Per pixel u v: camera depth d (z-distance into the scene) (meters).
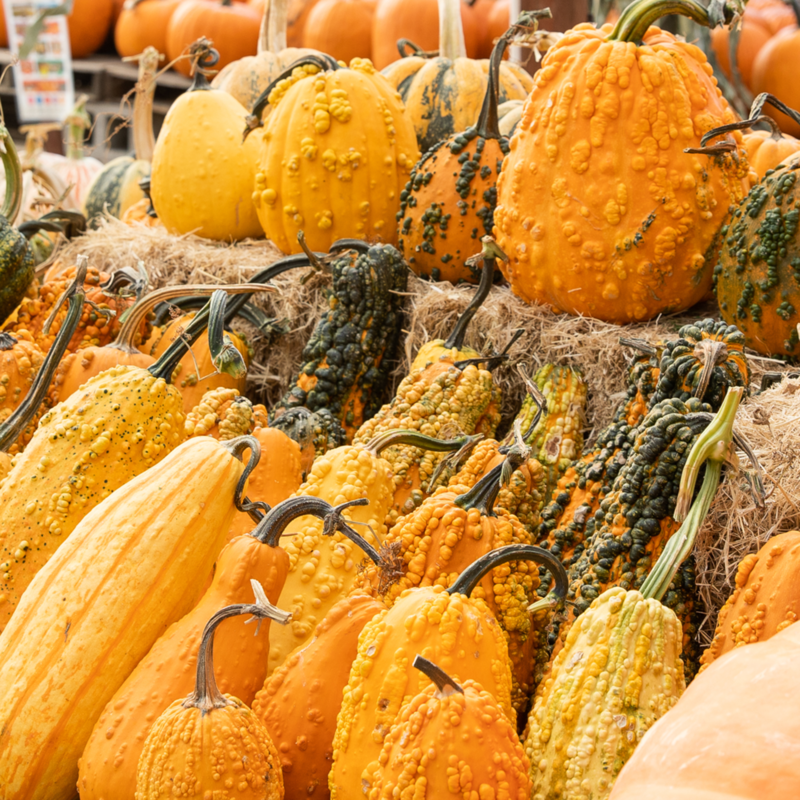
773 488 1.26
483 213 2.01
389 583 1.21
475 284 2.10
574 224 1.72
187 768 0.95
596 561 1.25
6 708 1.13
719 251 1.70
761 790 0.74
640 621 1.04
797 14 3.75
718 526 1.28
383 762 0.94
